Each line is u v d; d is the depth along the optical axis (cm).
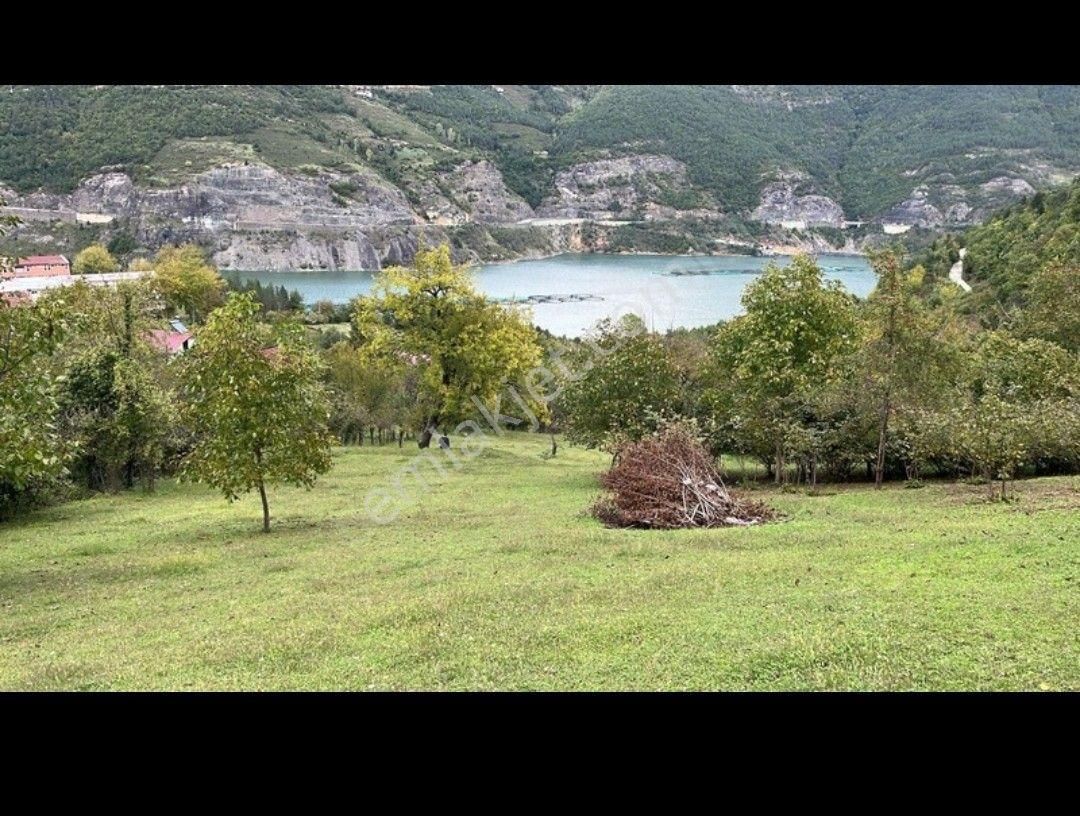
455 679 642
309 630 845
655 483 1603
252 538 1642
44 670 744
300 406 1714
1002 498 1507
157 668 734
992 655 622
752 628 744
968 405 1752
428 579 1109
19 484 1277
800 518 1516
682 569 1045
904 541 1129
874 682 577
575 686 608
